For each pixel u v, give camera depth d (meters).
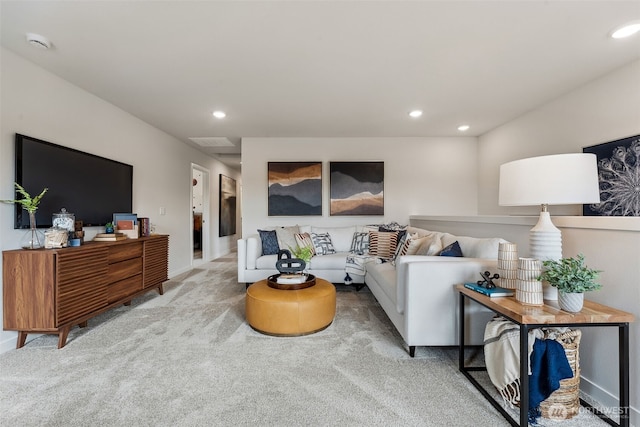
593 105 2.53
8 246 2.04
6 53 2.03
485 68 2.33
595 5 1.61
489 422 1.32
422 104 3.11
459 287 1.75
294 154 4.53
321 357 1.90
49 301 1.96
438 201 4.54
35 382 1.60
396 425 1.29
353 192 4.49
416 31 1.84
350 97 2.92
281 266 2.51
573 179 1.39
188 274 4.52
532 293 1.36
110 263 2.48
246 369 1.75
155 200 3.93
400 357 1.90
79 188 2.62
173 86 2.65
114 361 1.84
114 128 3.13
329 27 1.80
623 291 1.34
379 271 2.74
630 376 1.30
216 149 5.29
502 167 1.64
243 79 2.51
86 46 2.00
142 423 1.30
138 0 1.55
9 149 2.05
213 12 1.66
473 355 1.94
